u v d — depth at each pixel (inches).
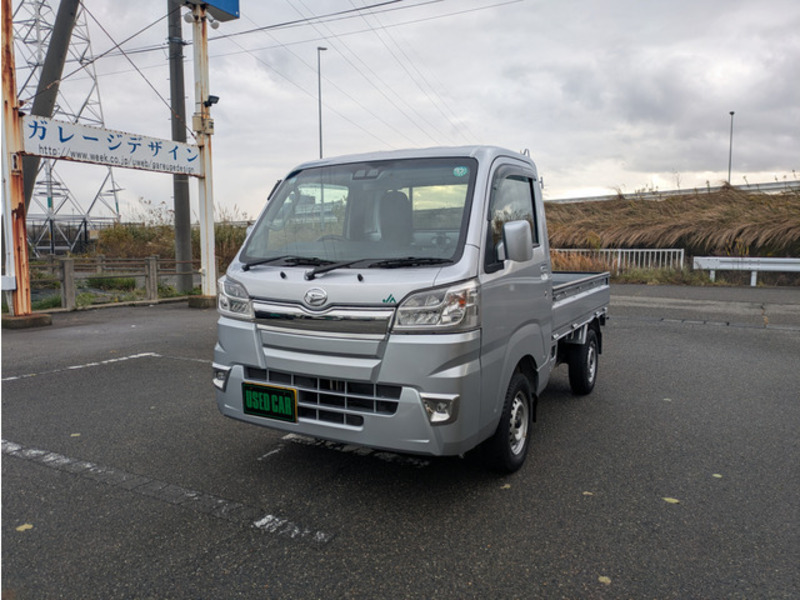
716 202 797.9
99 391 235.8
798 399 229.0
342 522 130.0
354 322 127.6
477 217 136.6
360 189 156.5
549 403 225.9
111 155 412.5
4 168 370.0
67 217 1160.8
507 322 143.7
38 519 130.5
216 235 768.9
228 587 105.7
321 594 103.7
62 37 538.9
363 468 160.9
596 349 248.5
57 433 187.0
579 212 928.3
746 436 187.3
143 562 113.6
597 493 145.3
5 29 350.6
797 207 676.7
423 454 125.3
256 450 174.1
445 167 149.7
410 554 116.9
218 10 480.4
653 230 741.9
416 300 124.0
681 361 297.6
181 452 171.9
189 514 133.4
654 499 142.0
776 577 109.3
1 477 153.2
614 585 106.7
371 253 143.5
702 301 522.6
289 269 142.9
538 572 110.9
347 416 131.1
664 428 195.6
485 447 149.8
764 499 142.1
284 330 137.0
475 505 138.5
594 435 188.7
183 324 408.8
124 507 136.7
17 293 389.4
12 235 381.1
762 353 315.3
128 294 553.9
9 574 109.2
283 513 134.2
